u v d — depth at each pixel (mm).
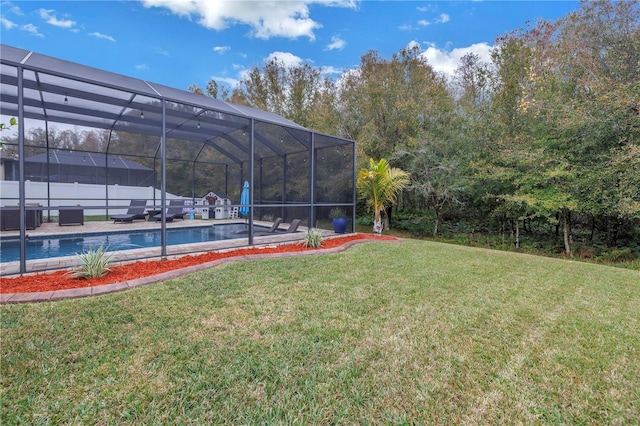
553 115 10461
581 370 2621
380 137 14766
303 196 10922
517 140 11422
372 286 4676
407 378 2451
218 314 3494
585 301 4395
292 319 3430
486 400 2230
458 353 2832
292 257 6516
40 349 2691
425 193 13172
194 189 15016
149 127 10414
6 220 9070
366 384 2367
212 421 1970
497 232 14094
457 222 15367
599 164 9523
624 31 9445
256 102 20516
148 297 3926
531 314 3803
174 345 2818
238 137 11125
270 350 2783
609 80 9078
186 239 9398
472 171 12586
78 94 7102
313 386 2326
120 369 2453
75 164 12336
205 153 13977
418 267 5973
